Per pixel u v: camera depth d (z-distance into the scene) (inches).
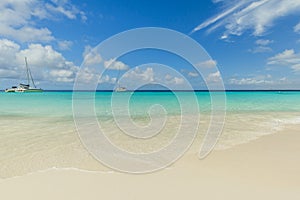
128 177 198.5
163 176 201.3
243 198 159.2
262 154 273.3
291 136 367.6
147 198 159.3
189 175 204.4
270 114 625.9
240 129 426.6
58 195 163.9
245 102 1007.6
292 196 162.2
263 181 189.9
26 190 171.3
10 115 577.0
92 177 197.3
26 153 282.5
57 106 769.6
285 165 232.7
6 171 222.8
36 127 436.1
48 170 217.9
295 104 919.7
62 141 341.4
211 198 159.3
